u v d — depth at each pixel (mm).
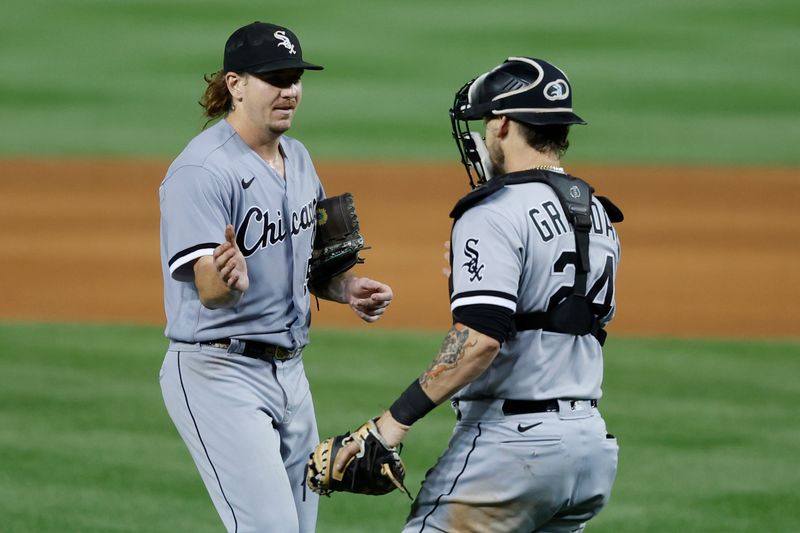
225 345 16188
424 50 86000
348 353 34031
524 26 91750
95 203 55281
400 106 74812
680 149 66875
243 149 16156
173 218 15633
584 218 13969
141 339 35531
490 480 13922
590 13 95062
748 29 90625
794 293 41312
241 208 15945
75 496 23266
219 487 16188
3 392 30031
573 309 13914
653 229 50594
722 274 43781
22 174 61000
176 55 84812
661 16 94125
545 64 14297
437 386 13367
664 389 30906
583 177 60750
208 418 16156
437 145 67438
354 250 17797
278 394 16641
